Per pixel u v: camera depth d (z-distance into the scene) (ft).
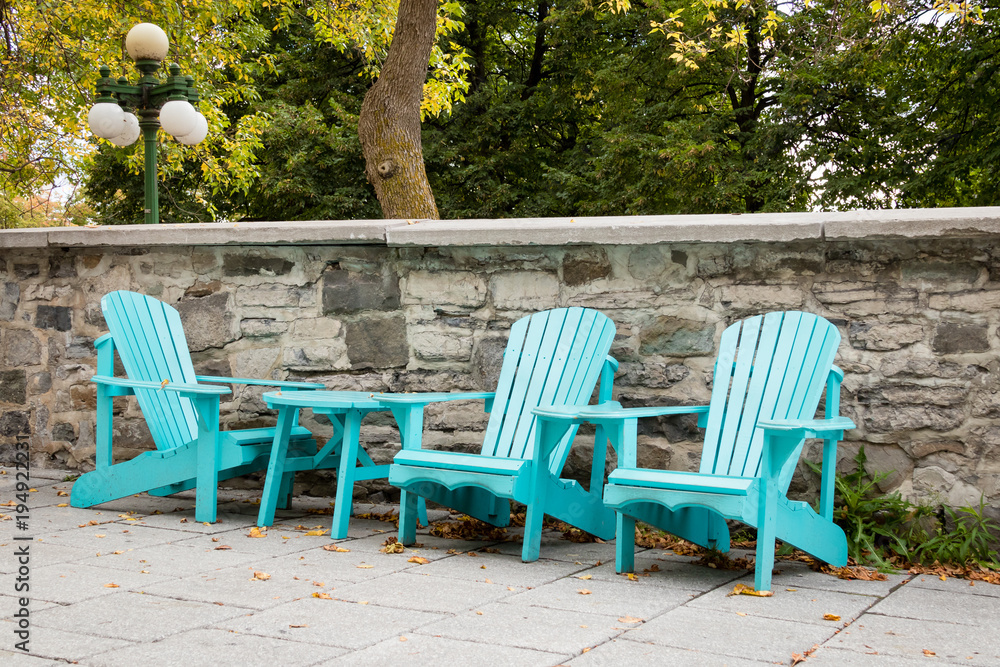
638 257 12.37
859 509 10.71
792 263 11.56
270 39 46.93
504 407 11.69
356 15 30.68
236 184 37.22
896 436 10.96
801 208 40.73
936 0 28.99
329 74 46.70
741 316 11.82
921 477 10.84
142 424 14.97
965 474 10.62
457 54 32.63
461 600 8.03
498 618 7.42
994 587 8.99
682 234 11.64
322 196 43.98
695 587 8.80
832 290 11.35
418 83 22.61
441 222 13.70
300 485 14.24
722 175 39.22
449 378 13.35
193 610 7.48
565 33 45.42
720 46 36.88
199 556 9.71
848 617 7.68
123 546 10.16
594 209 41.93
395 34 22.44
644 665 6.20
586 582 8.93
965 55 37.29
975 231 10.25
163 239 14.46
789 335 10.44
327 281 14.06
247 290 14.51
